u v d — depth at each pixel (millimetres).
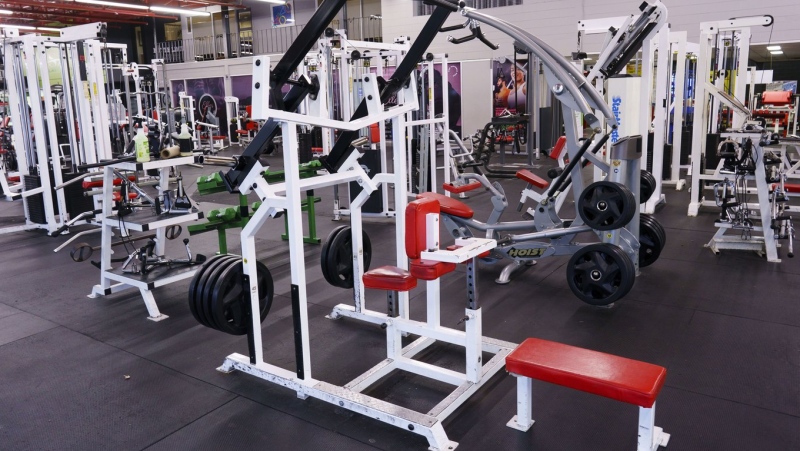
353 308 3389
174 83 17609
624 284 3295
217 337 3219
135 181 4758
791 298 3512
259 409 2445
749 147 4266
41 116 5688
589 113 3361
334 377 2707
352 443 2178
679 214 5961
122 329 3363
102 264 3883
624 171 3518
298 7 16578
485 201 7145
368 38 16047
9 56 5758
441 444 2104
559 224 3871
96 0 12719
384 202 6164
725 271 4082
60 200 5820
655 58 7922
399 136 2770
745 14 9867
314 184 2516
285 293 3896
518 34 3277
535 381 2600
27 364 2930
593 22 5613
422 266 2314
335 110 7688
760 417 2256
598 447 2104
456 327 3258
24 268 4688
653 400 1792
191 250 5156
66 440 2250
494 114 11836
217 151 13117
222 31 17891
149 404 2510
